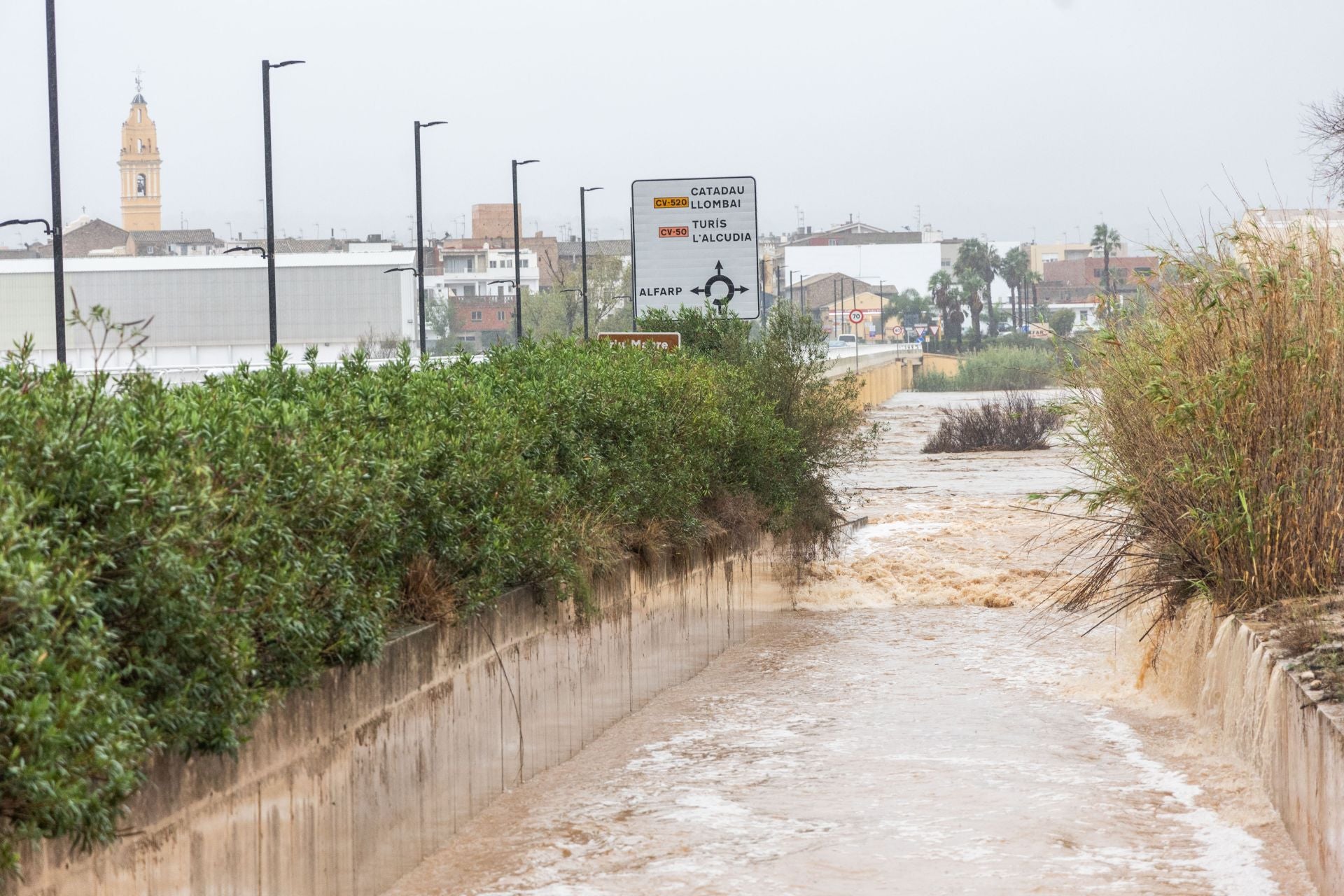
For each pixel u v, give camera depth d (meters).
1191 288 19.78
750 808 15.40
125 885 9.03
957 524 41.97
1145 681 20.78
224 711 9.73
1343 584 17.03
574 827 14.75
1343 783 11.02
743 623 27.33
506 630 15.97
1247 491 17.55
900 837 14.18
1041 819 14.67
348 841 12.05
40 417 9.21
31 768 7.55
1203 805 15.02
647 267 36.91
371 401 14.48
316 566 11.10
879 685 22.17
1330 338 17.59
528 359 21.23
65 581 8.27
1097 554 24.34
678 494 22.44
